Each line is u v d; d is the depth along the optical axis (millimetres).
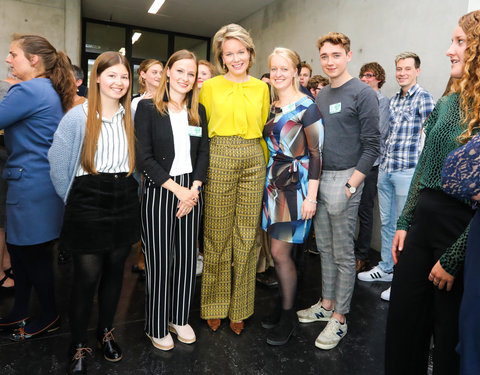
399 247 1436
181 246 2002
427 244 1257
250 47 1940
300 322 2352
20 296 2094
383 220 3121
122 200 1740
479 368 881
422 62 3340
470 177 860
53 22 6488
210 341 2117
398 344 1348
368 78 3303
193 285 2078
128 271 3100
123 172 1751
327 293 2346
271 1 6062
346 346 2107
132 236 1807
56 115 1868
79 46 6719
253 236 2158
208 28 8266
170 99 1884
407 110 2971
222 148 2014
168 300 2008
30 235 1886
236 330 2195
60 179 1659
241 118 1981
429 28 3264
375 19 3859
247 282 2213
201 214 2199
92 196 1659
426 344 1356
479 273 905
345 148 2045
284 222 2039
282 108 1974
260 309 2529
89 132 1621
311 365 1923
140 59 8789
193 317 2395
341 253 2107
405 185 2951
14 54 1823
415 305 1302
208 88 2039
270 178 2088
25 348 1975
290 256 2100
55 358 1901
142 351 1998
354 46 4164
